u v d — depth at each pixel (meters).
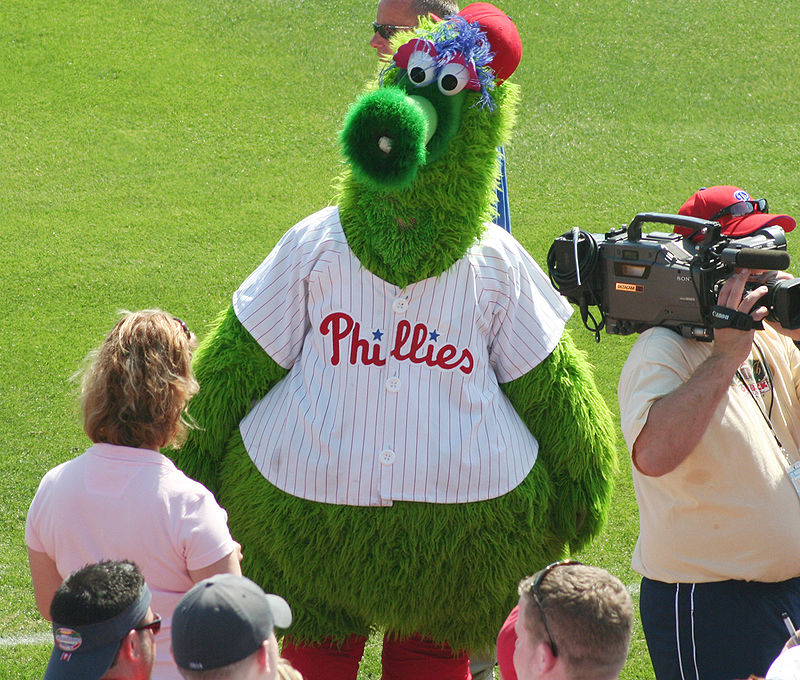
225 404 13.55
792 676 9.38
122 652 8.62
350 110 12.39
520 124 40.38
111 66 42.75
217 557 10.34
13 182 34.88
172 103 40.72
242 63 43.75
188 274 29.97
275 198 34.81
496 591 13.12
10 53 43.09
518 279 13.37
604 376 25.69
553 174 36.97
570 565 9.02
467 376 12.93
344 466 12.70
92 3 47.16
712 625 12.01
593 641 8.39
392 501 12.74
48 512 10.58
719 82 44.03
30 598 17.66
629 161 38.12
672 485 12.02
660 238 12.05
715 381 11.29
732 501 11.78
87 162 36.53
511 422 13.36
